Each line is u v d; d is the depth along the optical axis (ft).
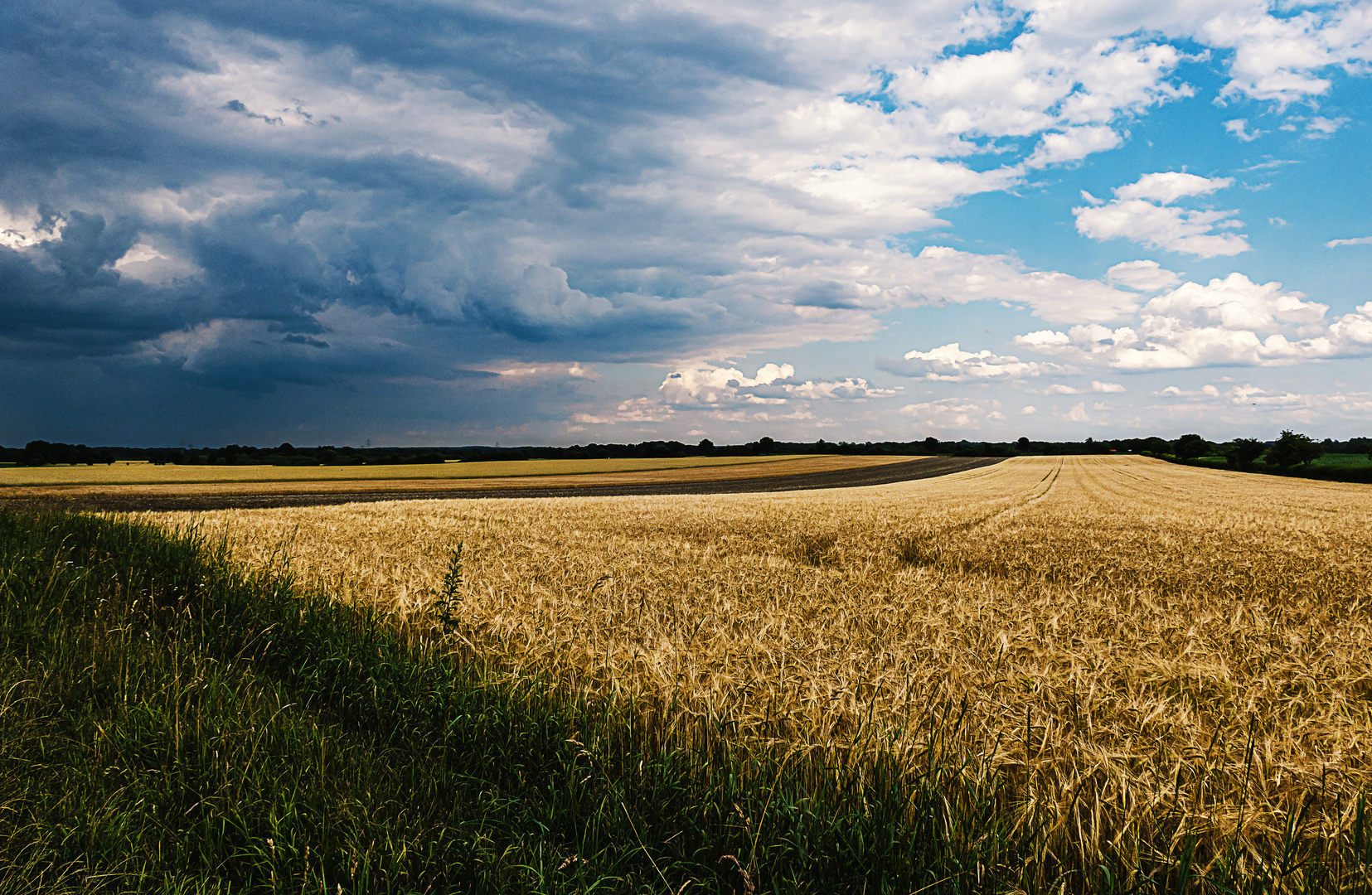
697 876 10.37
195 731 13.34
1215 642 20.01
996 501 109.40
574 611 22.40
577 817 11.43
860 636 20.11
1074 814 10.22
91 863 9.91
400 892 9.32
